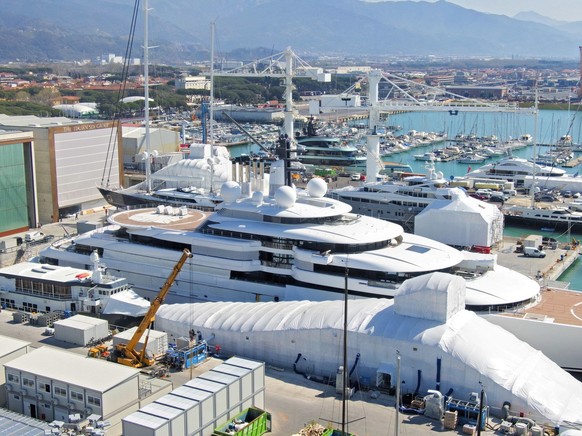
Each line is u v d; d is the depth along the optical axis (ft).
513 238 497.87
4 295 337.31
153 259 347.36
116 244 357.82
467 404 230.27
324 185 360.48
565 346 273.95
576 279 418.31
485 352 240.94
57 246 383.86
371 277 303.89
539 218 555.69
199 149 499.51
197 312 298.97
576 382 246.06
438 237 449.89
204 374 230.07
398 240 337.31
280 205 337.11
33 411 230.27
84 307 318.86
